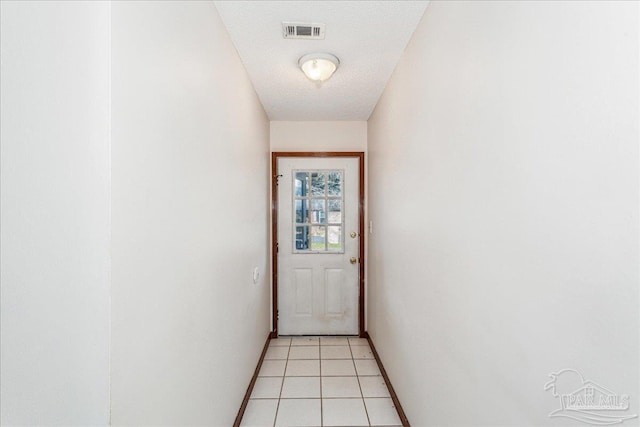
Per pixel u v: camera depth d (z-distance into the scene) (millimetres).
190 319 1141
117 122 719
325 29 1630
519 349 811
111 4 695
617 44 542
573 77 634
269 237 3148
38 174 675
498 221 899
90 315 689
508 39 847
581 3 615
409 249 1756
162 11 927
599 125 577
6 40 653
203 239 1265
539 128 731
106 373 691
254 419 1919
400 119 1943
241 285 1923
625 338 536
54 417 691
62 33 672
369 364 2631
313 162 3230
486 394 969
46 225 680
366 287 3193
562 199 665
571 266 645
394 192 2092
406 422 1806
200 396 1241
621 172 536
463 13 1104
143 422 840
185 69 1092
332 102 2688
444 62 1270
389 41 1750
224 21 1540
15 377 683
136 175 798
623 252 535
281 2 1413
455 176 1174
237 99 1828
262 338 2699
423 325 1523
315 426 1857
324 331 3240
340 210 3242
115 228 714
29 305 680
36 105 669
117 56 719
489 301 949
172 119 992
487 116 954
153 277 885
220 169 1486
